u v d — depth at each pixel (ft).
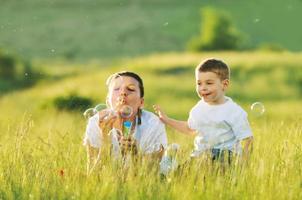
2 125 48.39
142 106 38.32
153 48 559.38
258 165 36.60
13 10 625.00
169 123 40.16
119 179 34.63
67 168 37.06
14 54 415.85
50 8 623.36
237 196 33.32
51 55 520.42
